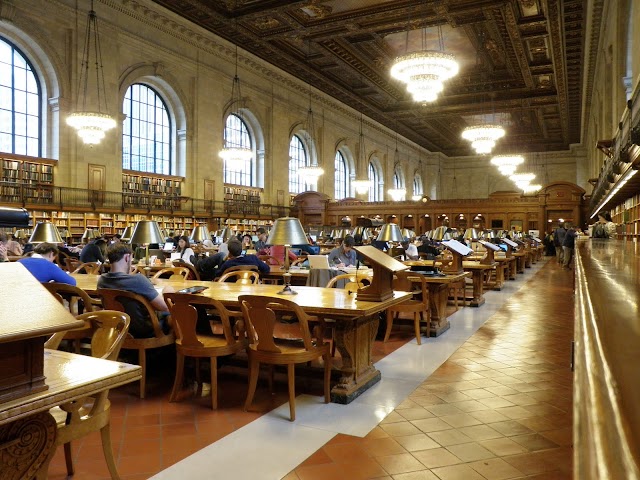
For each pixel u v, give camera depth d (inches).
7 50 583.2
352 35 788.0
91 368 91.9
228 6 698.8
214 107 851.4
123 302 179.3
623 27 442.9
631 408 21.7
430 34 795.4
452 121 1350.9
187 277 322.3
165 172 797.2
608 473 17.4
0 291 73.4
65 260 391.2
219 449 134.0
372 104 1191.6
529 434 144.6
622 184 356.8
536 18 690.8
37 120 616.4
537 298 438.9
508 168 1193.4
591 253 192.7
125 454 130.7
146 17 717.9
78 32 629.9
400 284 261.7
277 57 925.2
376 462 126.6
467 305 395.9
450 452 132.6
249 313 163.0
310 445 136.6
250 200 945.5
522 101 1077.1
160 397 177.6
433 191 1749.5
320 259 288.8
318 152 1149.1
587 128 1189.7
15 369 71.9
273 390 185.5
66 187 620.1
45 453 79.5
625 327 40.5
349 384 175.2
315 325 215.8
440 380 197.6
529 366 218.2
